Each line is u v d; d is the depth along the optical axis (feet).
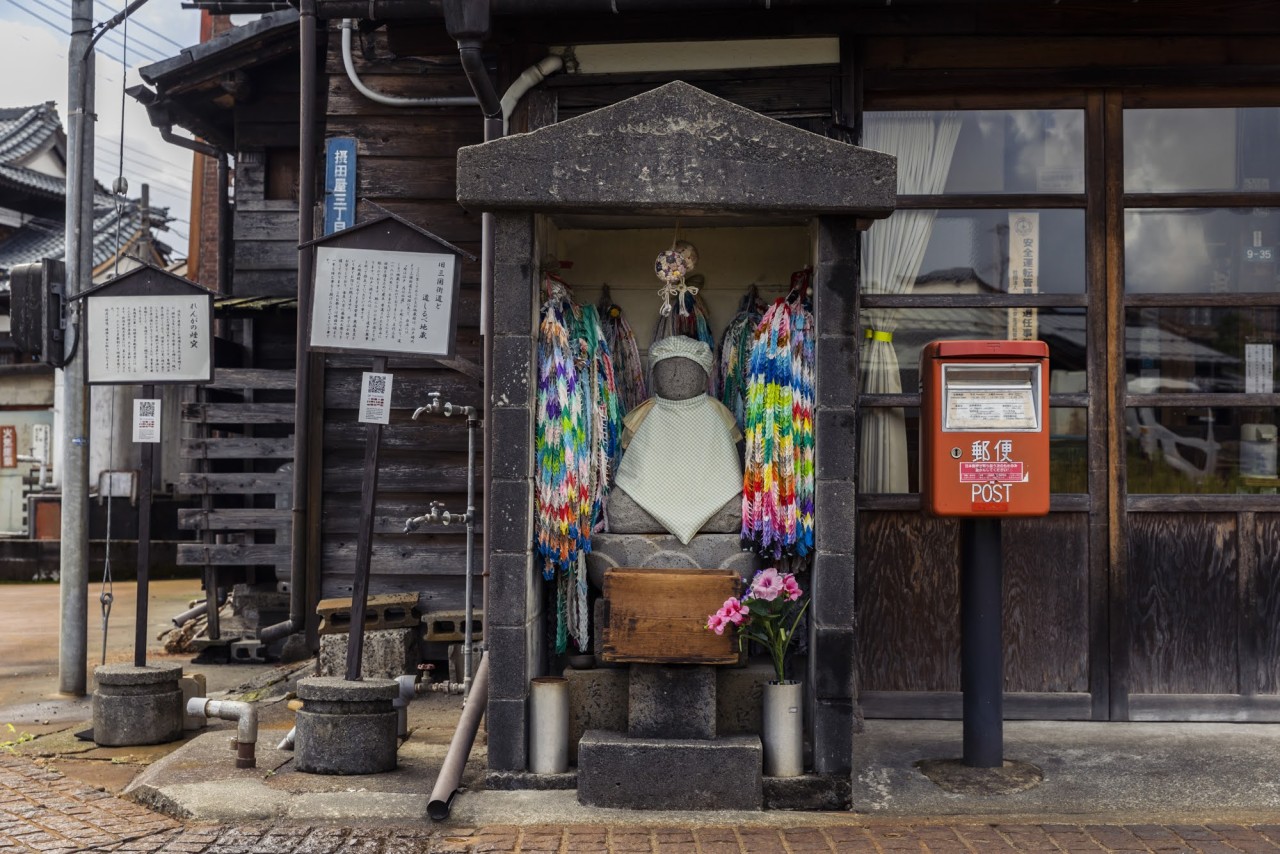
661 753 14.76
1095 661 18.81
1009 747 17.34
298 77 32.65
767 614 15.23
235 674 25.46
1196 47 18.90
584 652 16.90
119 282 19.27
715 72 19.29
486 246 19.52
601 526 17.13
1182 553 18.98
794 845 13.43
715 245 19.08
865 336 19.56
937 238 19.63
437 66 24.27
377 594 24.06
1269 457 19.29
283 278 32.48
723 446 17.20
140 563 19.44
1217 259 19.49
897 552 19.10
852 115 19.03
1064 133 19.54
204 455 26.99
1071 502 18.95
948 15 18.67
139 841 13.80
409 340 16.75
